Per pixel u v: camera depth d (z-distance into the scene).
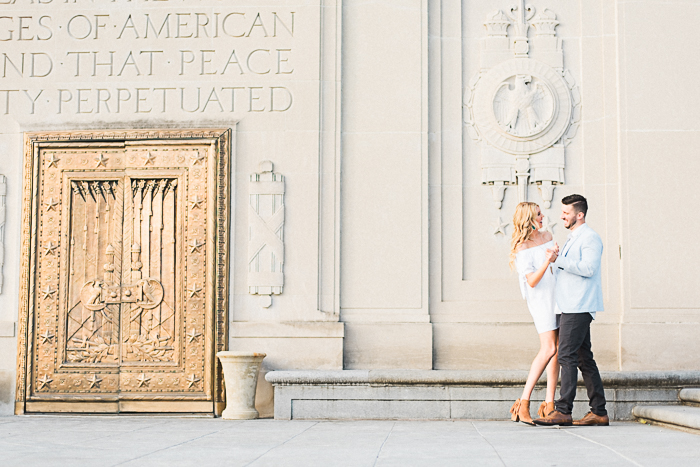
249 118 8.80
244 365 8.05
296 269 8.59
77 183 8.88
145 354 8.64
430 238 8.73
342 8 8.95
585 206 6.96
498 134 8.84
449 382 7.90
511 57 8.95
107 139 8.84
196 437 6.03
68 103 8.91
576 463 4.38
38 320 8.74
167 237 8.74
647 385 7.91
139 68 8.92
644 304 8.46
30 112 8.92
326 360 8.41
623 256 8.52
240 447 5.30
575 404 7.75
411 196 8.69
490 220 8.77
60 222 8.83
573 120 8.84
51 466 4.37
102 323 8.73
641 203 8.59
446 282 8.67
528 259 6.94
